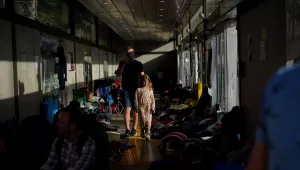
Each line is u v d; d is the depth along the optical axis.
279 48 3.80
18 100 5.79
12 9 5.58
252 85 4.86
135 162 5.20
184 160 4.63
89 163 2.90
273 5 3.99
